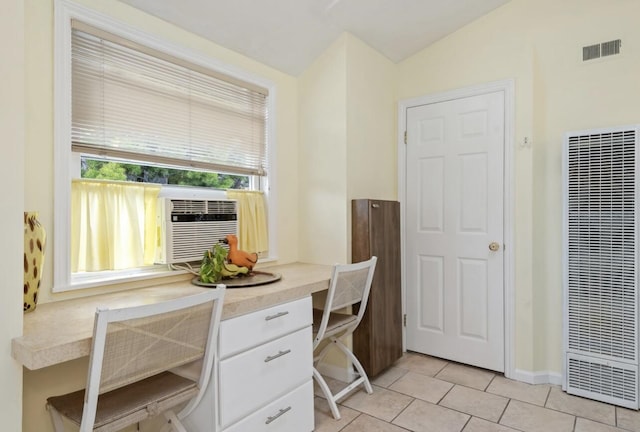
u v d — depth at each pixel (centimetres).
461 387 247
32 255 141
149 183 198
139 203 193
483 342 273
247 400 160
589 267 229
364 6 236
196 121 220
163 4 190
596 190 226
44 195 155
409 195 307
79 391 140
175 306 123
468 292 279
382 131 298
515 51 260
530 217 253
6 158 113
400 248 291
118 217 182
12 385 113
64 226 160
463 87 281
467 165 280
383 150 299
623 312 219
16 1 117
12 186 114
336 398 216
